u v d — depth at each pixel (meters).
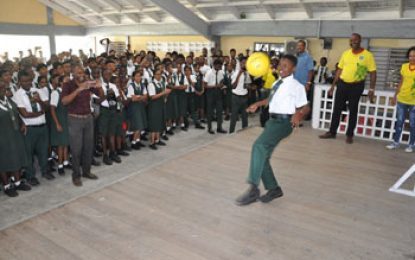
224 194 2.86
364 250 2.08
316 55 8.66
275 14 8.67
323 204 2.66
